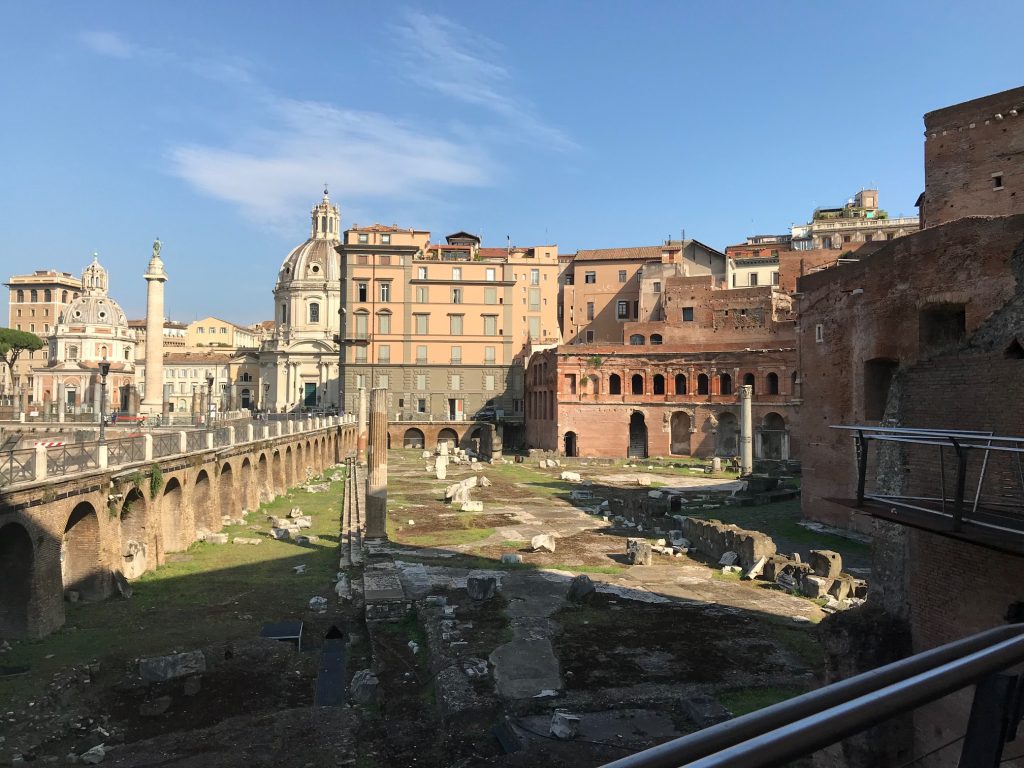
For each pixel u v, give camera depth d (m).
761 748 2.35
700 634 22.19
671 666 19.56
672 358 85.94
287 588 28.50
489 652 20.36
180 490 35.06
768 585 28.17
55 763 14.83
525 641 21.23
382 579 26.78
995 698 3.34
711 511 46.53
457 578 29.09
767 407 79.56
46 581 22.91
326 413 110.94
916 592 13.19
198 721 16.95
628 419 87.31
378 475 36.00
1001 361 12.02
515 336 108.31
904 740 12.77
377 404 36.09
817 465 40.25
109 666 19.95
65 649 21.23
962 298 26.97
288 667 20.06
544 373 94.75
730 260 108.62
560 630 22.48
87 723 16.73
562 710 16.81
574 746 14.95
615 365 87.88
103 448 27.39
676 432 87.31
